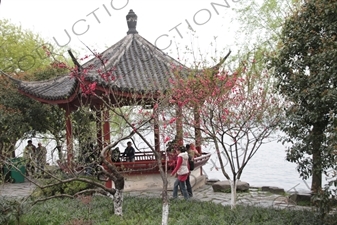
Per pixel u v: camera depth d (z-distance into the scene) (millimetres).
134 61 15492
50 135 22859
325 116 10680
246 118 11500
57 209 10945
